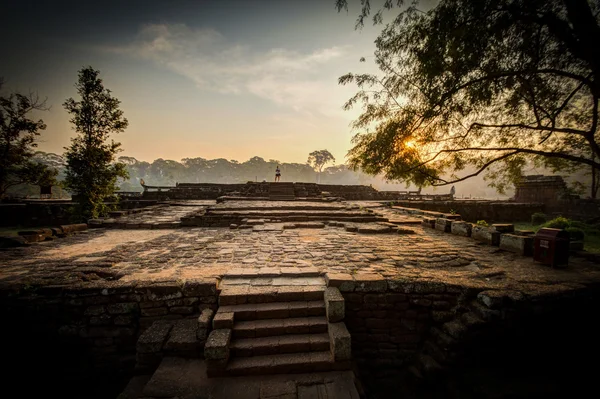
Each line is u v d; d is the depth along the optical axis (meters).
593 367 4.52
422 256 6.48
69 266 5.49
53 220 14.95
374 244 7.64
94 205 13.26
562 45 5.46
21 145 17.25
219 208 13.00
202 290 4.46
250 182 24.45
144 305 4.42
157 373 3.59
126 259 6.14
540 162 7.64
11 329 4.35
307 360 3.70
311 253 6.66
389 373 4.67
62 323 4.44
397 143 6.27
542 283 4.88
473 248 7.27
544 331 4.53
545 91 6.03
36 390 4.31
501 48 5.44
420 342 4.79
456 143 6.66
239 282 4.87
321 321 4.19
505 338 4.40
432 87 5.64
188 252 6.73
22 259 6.05
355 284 4.68
